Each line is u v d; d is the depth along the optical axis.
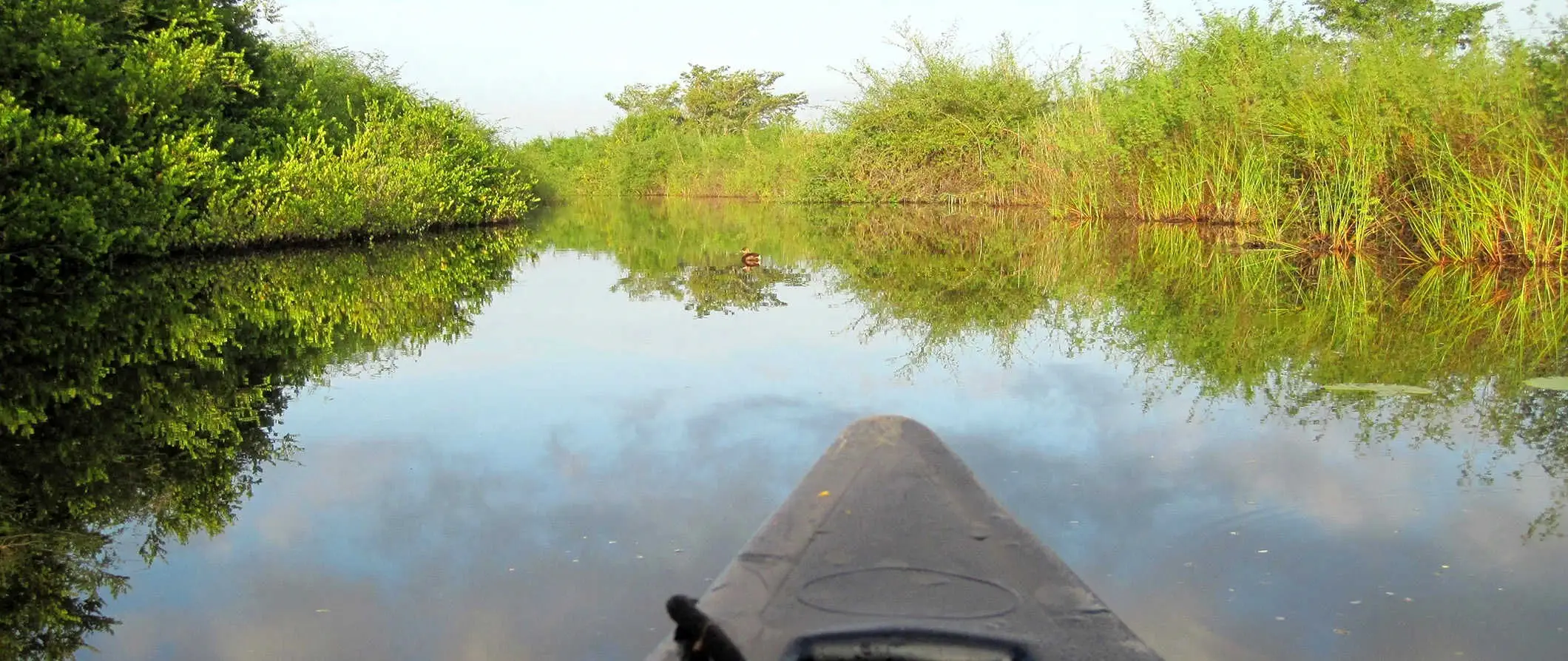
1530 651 1.94
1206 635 2.02
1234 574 2.30
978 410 3.87
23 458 3.32
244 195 9.81
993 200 20.19
